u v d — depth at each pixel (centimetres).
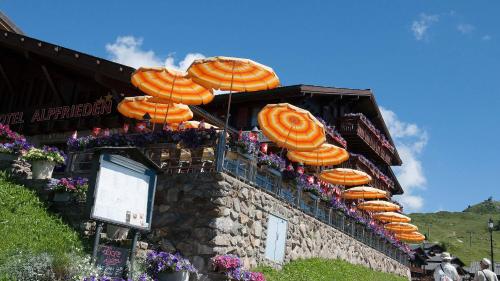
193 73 1358
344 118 3045
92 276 779
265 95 2430
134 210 859
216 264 1045
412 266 4503
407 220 3166
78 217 1095
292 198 1561
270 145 2138
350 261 2114
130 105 1700
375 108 3241
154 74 1499
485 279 1185
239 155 1245
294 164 2411
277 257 1391
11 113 2241
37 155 1233
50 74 2167
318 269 1546
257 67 1274
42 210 1089
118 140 1277
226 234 1123
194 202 1141
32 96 2269
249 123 2520
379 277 2108
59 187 1140
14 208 1038
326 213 1889
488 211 19550
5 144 1286
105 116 1980
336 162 2041
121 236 1090
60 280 784
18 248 860
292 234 1510
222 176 1134
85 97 2112
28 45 1998
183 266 954
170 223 1146
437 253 6694
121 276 843
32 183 1200
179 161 1220
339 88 2805
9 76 2325
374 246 2559
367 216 3119
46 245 927
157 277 941
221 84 1384
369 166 3341
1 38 2067
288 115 1644
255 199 1279
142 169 881
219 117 2630
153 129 1567
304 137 1703
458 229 15475
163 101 1588
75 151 1336
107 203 808
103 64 1841
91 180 796
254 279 1054
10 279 745
